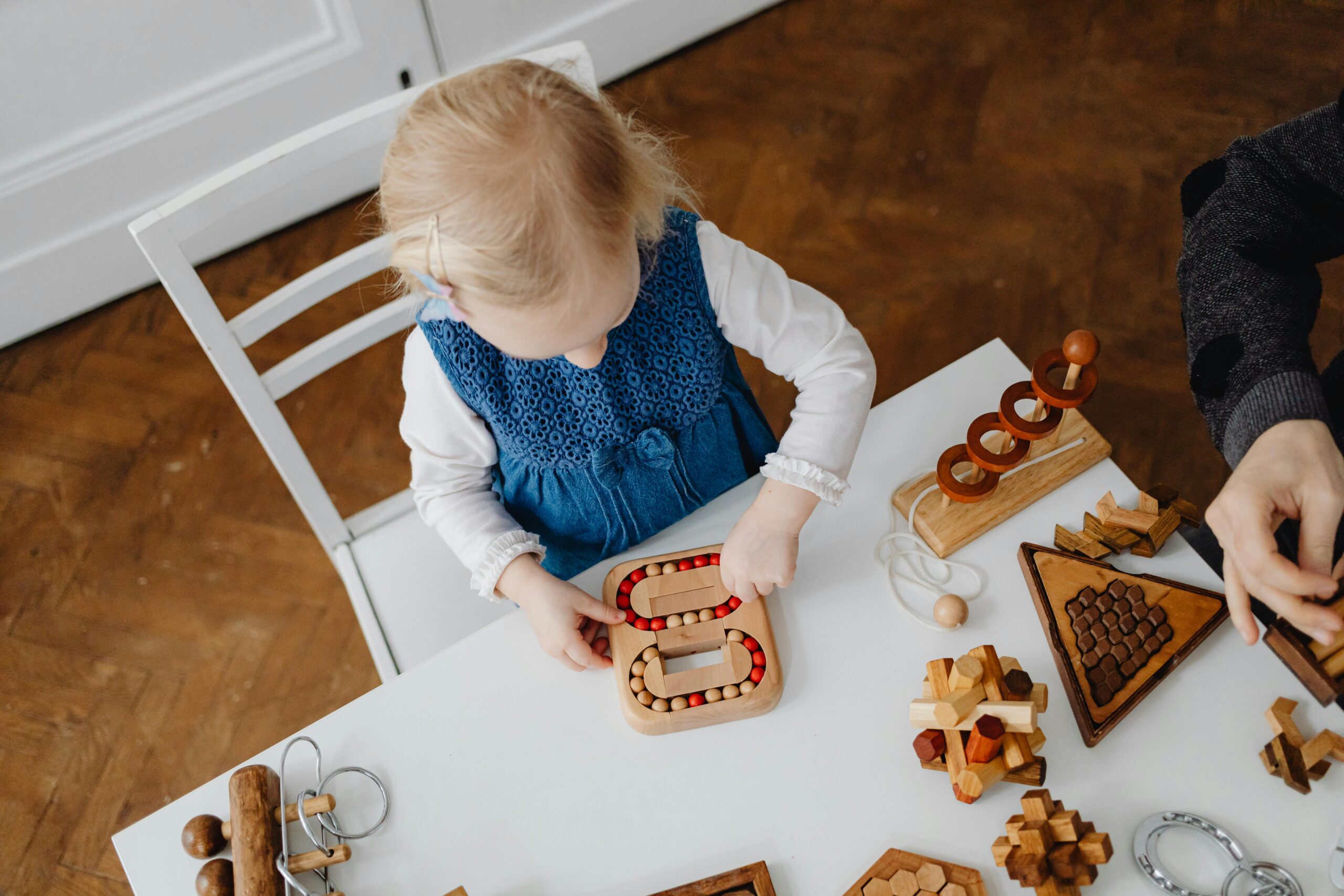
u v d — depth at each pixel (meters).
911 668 0.81
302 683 1.62
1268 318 0.79
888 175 2.05
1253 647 0.79
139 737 1.57
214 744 1.57
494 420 0.88
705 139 2.12
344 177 2.01
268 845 0.74
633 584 0.84
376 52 1.89
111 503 1.76
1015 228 1.97
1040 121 2.09
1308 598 0.65
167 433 1.83
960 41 2.21
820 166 2.07
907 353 1.85
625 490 0.97
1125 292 1.88
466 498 0.95
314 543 1.73
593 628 0.85
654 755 0.78
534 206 0.62
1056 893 0.69
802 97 2.16
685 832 0.75
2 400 1.86
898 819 0.74
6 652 1.64
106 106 1.71
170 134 1.80
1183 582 0.82
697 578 0.84
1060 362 0.81
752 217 2.01
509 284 0.63
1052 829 0.70
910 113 2.12
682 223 0.84
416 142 0.64
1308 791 0.72
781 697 0.80
